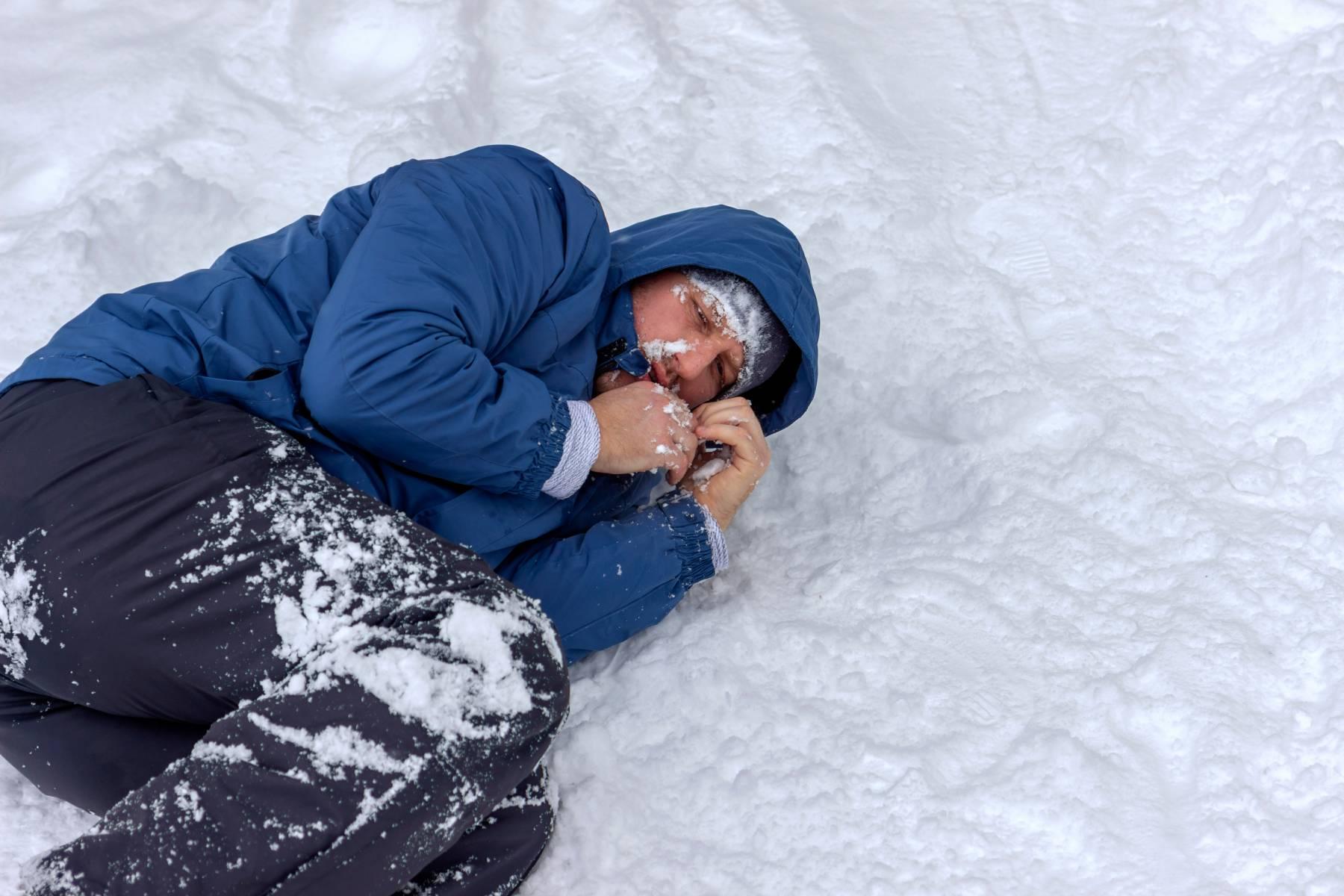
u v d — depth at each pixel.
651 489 2.21
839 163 2.82
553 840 1.69
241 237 2.68
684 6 3.24
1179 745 1.73
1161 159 2.80
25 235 2.59
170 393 1.59
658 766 1.77
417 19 3.11
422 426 1.65
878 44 3.16
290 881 1.30
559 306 1.91
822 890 1.60
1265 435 2.24
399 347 1.61
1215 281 2.53
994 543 2.09
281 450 1.59
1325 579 1.93
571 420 1.79
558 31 3.19
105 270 2.55
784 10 3.20
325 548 1.50
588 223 1.95
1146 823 1.63
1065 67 3.06
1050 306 2.57
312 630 1.45
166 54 3.00
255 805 1.31
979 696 1.82
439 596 1.49
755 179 2.84
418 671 1.40
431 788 1.36
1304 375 2.33
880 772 1.72
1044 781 1.68
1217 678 1.80
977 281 2.59
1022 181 2.79
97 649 1.45
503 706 1.44
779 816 1.69
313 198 2.75
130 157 2.75
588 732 1.80
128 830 1.31
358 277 1.67
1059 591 1.97
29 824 1.72
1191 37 3.04
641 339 2.01
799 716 1.81
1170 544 2.04
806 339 2.11
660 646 1.94
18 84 2.93
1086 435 2.27
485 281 1.76
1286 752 1.70
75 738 1.56
